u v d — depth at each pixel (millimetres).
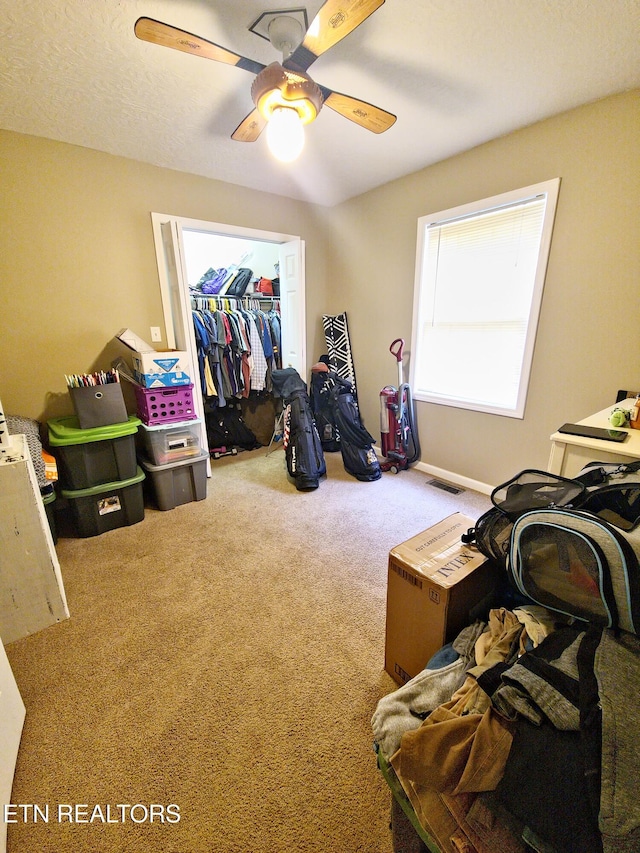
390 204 2914
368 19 1299
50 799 947
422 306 2877
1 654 1023
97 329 2502
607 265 1893
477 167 2309
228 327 3418
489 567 1130
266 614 1573
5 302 2178
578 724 602
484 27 1339
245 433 3820
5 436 1390
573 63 1529
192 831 887
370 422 3539
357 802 939
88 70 1537
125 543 2109
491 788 609
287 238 3287
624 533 774
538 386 2273
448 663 984
